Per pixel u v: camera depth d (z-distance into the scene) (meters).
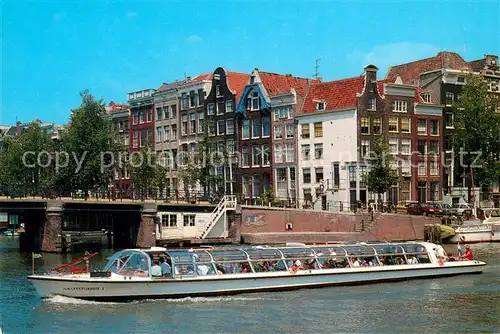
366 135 66.75
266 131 74.00
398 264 37.47
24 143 81.75
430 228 62.12
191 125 81.31
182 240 59.66
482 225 62.44
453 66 75.12
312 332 26.06
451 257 39.91
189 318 28.05
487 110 70.62
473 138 70.06
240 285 32.88
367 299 32.09
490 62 77.94
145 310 29.34
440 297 32.66
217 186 78.06
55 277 30.89
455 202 72.75
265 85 74.50
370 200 66.12
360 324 27.34
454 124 72.62
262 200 68.75
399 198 68.50
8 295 33.00
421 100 72.56
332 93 69.81
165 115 84.75
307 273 34.47
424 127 71.31
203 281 31.97
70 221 82.12
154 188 74.31
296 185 71.00
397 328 26.73
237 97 77.12
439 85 73.75
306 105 71.44
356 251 36.59
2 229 96.69
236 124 76.44
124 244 63.19
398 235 61.47
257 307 30.17
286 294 33.06
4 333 25.84
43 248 55.84
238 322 27.52
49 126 106.75
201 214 62.91
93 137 69.75
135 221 61.16
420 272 37.75
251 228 62.19
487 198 75.94
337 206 66.75
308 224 62.28
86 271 32.28
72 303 30.50
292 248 35.09
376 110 67.62
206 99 79.31
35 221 59.22
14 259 50.09
